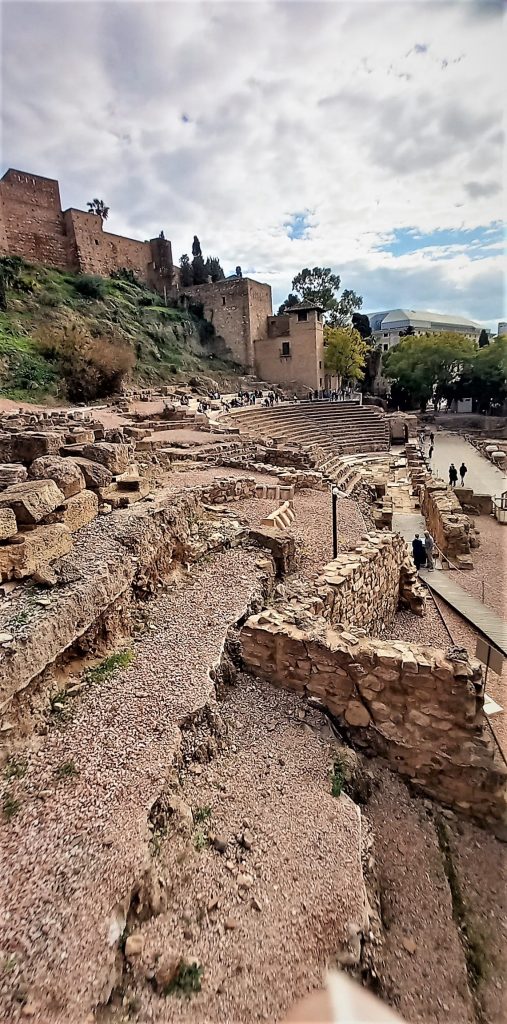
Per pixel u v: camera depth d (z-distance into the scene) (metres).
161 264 68.88
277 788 5.27
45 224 57.09
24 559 6.96
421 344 51.34
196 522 11.48
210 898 4.05
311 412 45.12
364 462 34.31
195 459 20.02
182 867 4.22
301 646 6.55
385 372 58.91
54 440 12.40
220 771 5.38
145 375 48.75
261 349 64.19
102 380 39.16
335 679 6.39
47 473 9.42
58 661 6.29
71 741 5.25
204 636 7.33
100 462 11.74
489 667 7.55
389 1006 3.87
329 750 5.89
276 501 15.04
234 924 3.88
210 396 46.03
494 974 4.32
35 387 35.59
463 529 14.73
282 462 22.08
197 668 6.52
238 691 6.71
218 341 66.31
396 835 5.51
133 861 3.92
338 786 5.39
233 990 3.49
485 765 5.73
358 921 4.05
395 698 6.08
